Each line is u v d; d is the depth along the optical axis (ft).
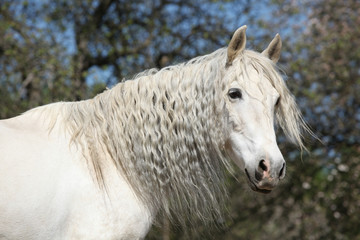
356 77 47.62
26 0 44.91
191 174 16.49
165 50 47.60
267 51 17.95
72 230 14.46
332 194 47.65
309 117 46.60
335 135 48.44
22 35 43.65
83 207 14.61
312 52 47.24
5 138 14.29
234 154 16.07
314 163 47.26
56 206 14.19
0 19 42.96
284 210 49.42
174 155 16.29
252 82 15.61
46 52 41.86
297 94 46.14
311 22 49.37
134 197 15.58
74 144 15.31
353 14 49.42
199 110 16.17
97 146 15.70
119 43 48.67
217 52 16.93
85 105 16.40
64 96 39.58
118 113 16.26
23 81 43.86
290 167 44.50
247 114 15.44
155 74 16.81
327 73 46.98
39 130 15.23
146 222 15.83
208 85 16.15
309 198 49.26
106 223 14.82
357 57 47.11
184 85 16.39
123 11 50.96
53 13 46.65
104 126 16.10
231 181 42.86
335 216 48.03
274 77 15.97
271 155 14.94
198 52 47.29
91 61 49.47
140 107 16.30
